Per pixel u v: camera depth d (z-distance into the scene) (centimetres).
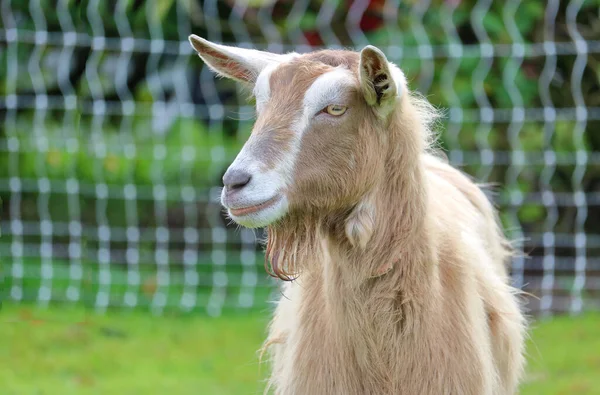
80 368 781
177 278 984
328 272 469
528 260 1003
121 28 973
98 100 960
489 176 990
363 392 471
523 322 639
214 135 995
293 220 461
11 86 962
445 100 965
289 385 486
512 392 550
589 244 1013
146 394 719
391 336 464
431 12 977
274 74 458
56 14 992
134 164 976
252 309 948
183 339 862
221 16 1027
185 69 1012
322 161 446
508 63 956
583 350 823
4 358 796
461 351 473
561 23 995
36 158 979
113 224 995
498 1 977
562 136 968
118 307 944
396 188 462
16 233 944
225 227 1012
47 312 916
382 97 446
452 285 480
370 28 1014
